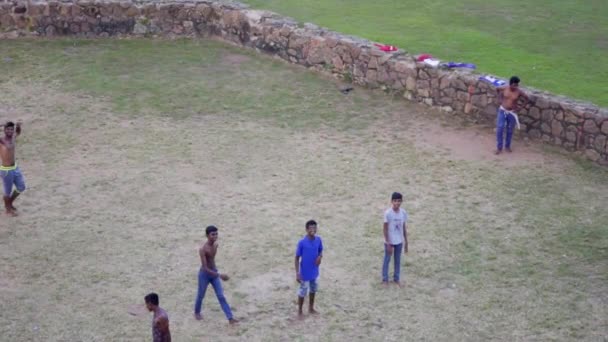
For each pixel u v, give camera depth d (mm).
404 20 44969
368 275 24359
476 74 34438
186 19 43094
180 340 21250
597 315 22344
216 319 22250
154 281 23844
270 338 21469
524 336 21500
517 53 40094
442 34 42656
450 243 25984
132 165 30703
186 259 24969
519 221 27203
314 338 21469
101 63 39906
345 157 31609
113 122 34094
